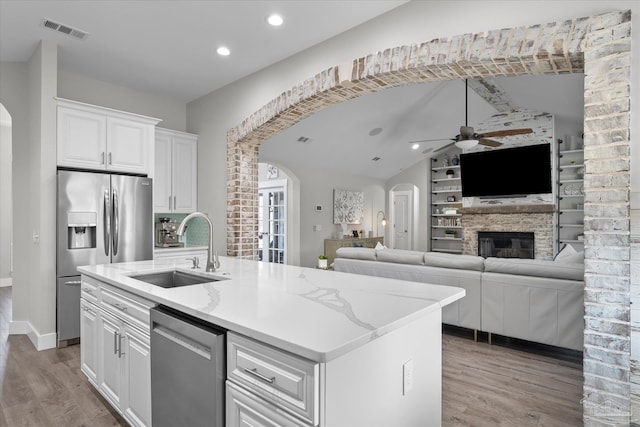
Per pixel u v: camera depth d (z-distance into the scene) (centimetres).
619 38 200
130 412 198
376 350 130
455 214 920
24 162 393
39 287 345
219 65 405
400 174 1009
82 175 358
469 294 361
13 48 363
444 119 735
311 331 120
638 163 195
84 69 414
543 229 688
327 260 790
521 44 233
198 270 252
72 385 270
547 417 225
